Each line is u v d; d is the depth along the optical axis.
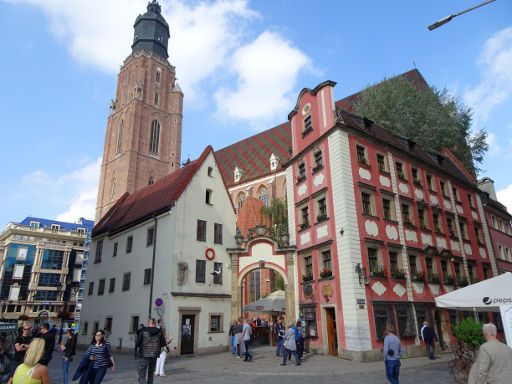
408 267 25.88
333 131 26.53
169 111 91.62
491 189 49.06
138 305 29.03
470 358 10.95
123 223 34.56
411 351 23.27
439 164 36.03
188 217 29.25
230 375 16.62
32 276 82.06
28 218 94.19
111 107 91.06
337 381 14.66
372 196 26.00
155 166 84.19
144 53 90.12
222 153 78.31
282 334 23.86
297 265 28.58
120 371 17.81
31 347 6.33
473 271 32.69
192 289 27.58
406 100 40.72
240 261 30.48
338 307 23.20
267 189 61.56
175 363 21.33
